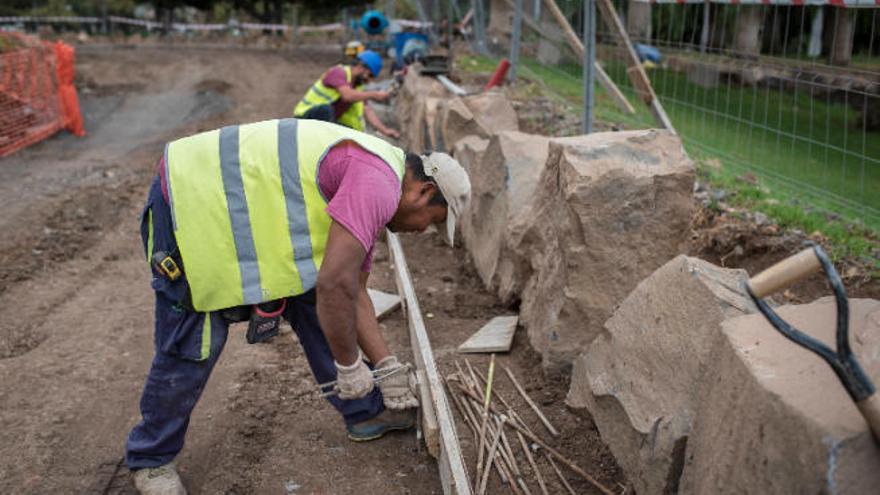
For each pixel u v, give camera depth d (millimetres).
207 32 31547
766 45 6688
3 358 4516
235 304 2840
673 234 3736
